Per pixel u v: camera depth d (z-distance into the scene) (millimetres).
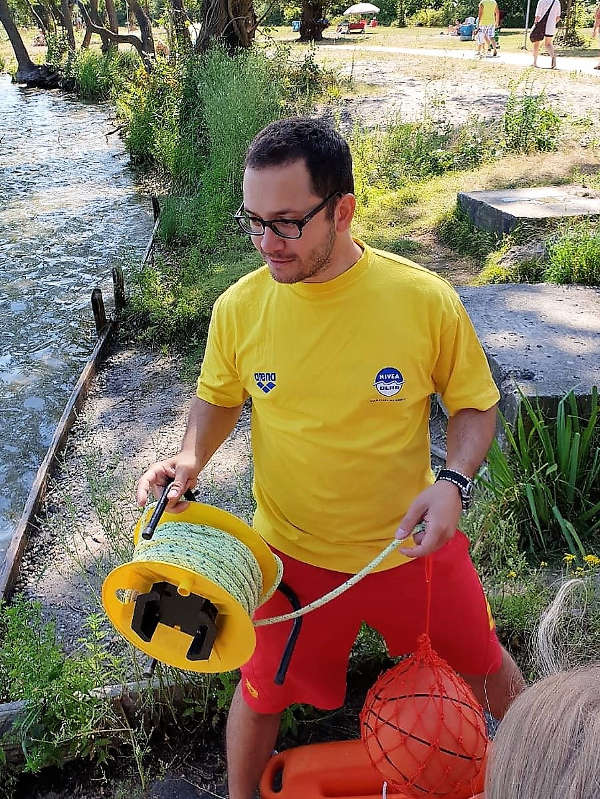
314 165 1865
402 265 2119
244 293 2199
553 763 1023
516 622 3178
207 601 1990
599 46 24391
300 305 2074
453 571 2232
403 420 2141
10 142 17641
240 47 16672
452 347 2127
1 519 5160
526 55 22000
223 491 4785
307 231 1908
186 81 14562
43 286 9188
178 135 13484
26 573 4398
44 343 7664
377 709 2023
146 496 2150
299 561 2270
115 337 7418
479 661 2334
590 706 1064
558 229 7270
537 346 4758
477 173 10398
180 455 2279
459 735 1930
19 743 2861
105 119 20141
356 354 2066
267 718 2391
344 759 2510
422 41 30422
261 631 2309
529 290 5719
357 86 17281
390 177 11039
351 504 2191
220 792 2795
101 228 11297
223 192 10133
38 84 28203
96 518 4812
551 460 3938
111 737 2928
